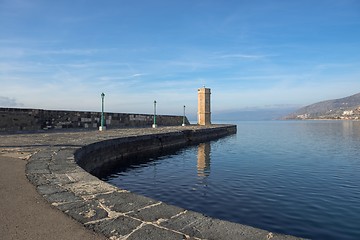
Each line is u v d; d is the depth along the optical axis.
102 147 15.31
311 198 10.28
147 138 22.06
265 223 7.84
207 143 32.41
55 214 4.32
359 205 9.44
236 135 48.06
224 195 10.70
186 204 9.56
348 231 7.29
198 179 13.48
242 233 3.56
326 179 13.49
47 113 26.23
